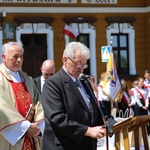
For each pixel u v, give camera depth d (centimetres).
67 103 557
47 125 562
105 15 2259
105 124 541
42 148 572
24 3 2161
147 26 2288
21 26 2155
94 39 2238
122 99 1427
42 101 564
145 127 631
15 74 620
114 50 2270
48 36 2189
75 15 2228
